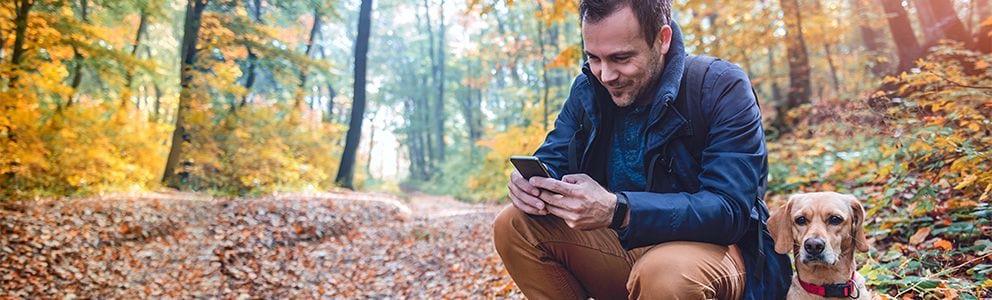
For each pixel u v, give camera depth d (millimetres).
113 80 13617
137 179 13273
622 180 2463
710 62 2320
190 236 9539
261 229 10438
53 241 7984
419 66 52406
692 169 2270
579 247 2516
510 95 29859
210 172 15586
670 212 2068
